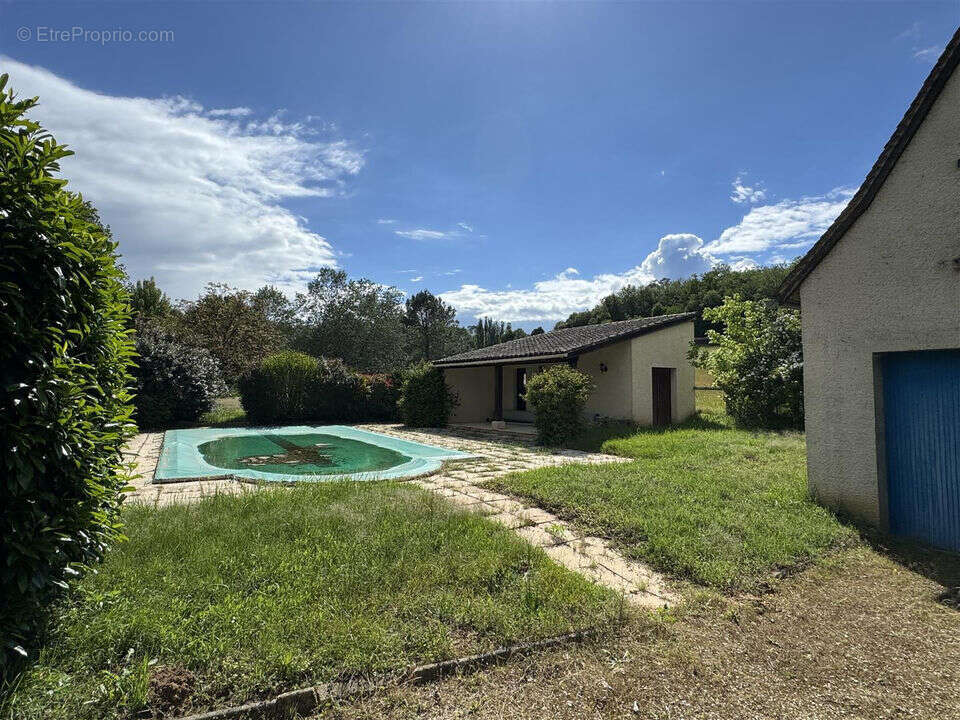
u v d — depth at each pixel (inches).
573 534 201.2
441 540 178.7
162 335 667.4
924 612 141.3
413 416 703.7
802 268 233.5
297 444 551.5
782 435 428.5
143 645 107.6
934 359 199.3
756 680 109.7
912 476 203.6
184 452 441.7
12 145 94.5
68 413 101.9
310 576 145.8
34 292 100.3
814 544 186.5
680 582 158.4
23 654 92.7
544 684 106.8
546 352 544.7
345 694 99.7
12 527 92.1
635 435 464.1
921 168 193.3
